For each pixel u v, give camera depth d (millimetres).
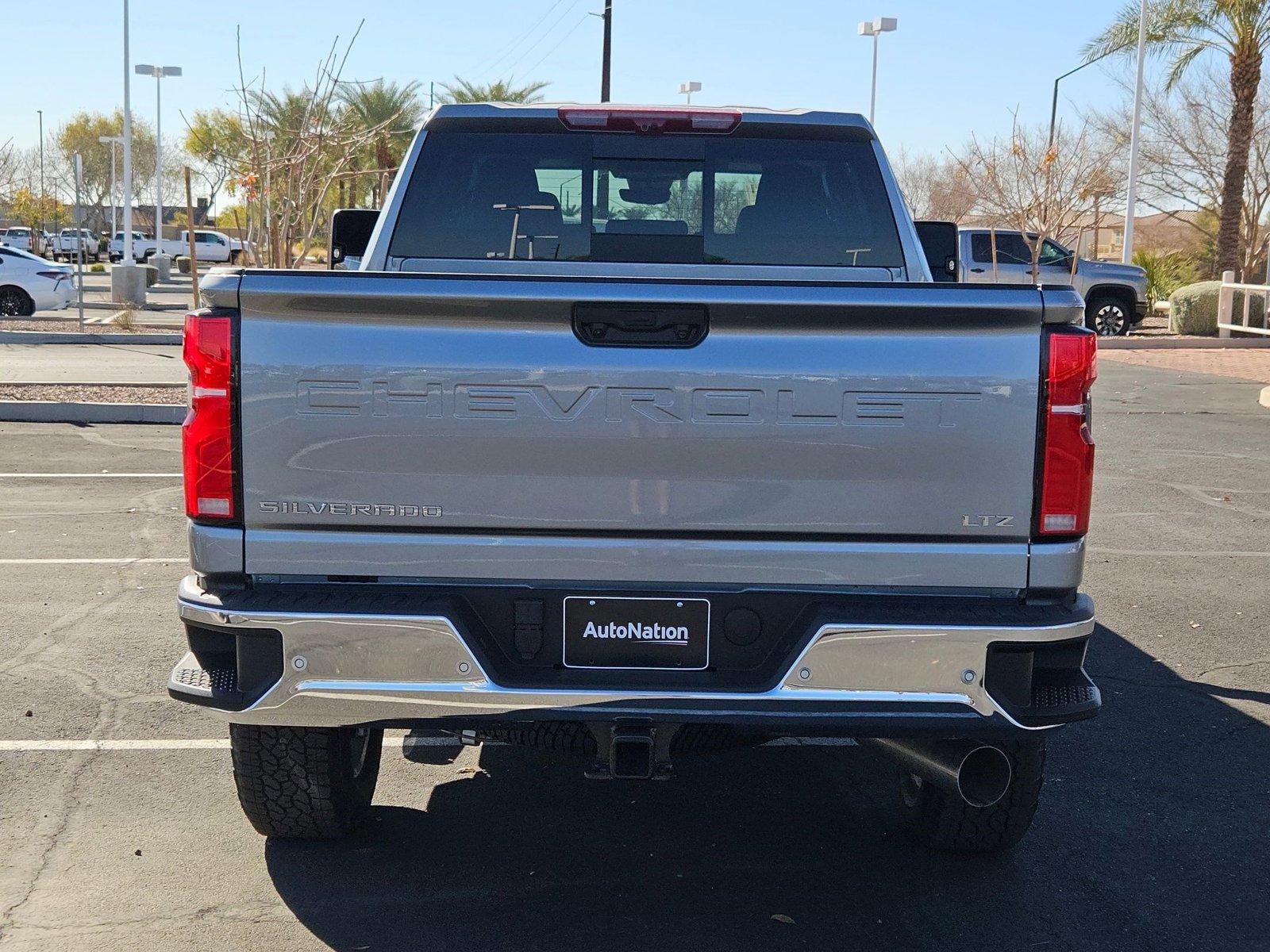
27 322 26875
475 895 3900
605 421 3285
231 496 3316
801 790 4816
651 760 3361
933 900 3916
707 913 3805
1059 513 3318
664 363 3275
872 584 3340
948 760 3568
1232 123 32688
